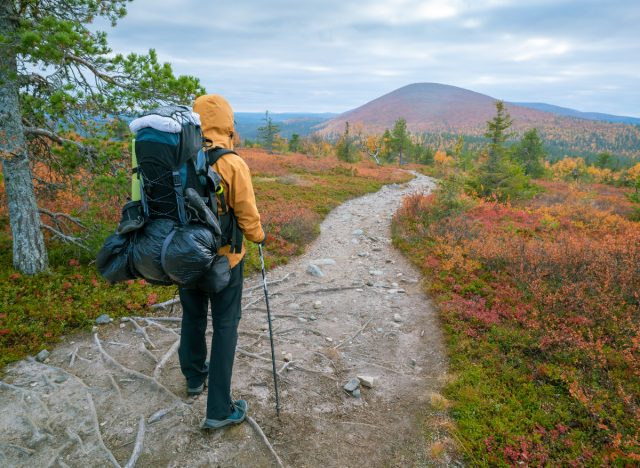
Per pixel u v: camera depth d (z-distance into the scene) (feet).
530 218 44.19
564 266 24.12
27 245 18.92
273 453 10.28
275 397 12.45
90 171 20.36
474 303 20.27
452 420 12.34
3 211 27.25
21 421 10.91
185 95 20.31
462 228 34.37
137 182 8.49
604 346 16.88
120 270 8.20
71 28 15.28
